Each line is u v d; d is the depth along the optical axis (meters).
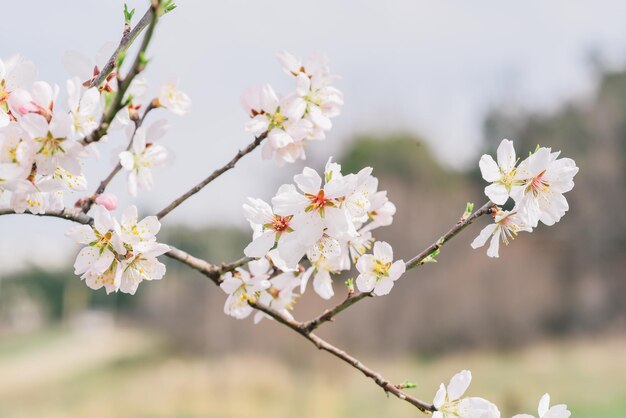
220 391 22.06
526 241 29.45
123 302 42.19
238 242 34.47
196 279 31.25
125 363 30.41
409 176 32.28
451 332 26.22
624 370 19.70
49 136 1.61
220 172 2.09
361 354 25.19
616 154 32.06
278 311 2.12
